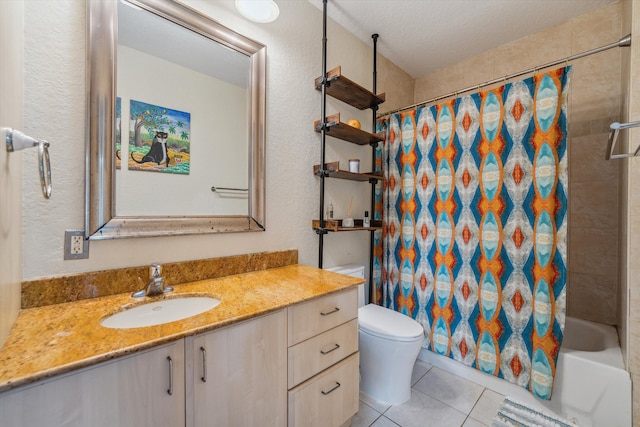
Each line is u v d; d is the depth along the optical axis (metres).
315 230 1.85
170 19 1.24
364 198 2.26
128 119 1.13
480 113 1.75
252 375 0.94
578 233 2.00
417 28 2.11
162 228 1.21
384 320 1.70
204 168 1.35
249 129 1.51
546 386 1.47
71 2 1.01
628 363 1.31
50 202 0.97
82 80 1.03
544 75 1.53
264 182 1.57
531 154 1.57
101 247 1.07
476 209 1.76
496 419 1.46
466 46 2.36
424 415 1.49
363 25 2.07
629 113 1.29
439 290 1.91
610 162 1.88
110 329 0.79
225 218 1.42
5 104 0.67
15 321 0.82
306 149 1.81
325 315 1.18
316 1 1.82
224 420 0.88
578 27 1.98
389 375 1.58
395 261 2.14
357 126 1.91
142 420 0.73
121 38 1.12
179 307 1.13
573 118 2.01
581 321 1.92
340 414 1.26
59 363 0.61
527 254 1.57
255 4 1.33
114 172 1.09
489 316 1.70
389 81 2.56
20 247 0.88
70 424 0.63
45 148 0.73
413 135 2.06
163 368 0.76
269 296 1.10
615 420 1.33
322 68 1.88
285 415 1.04
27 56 0.92
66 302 0.99
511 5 1.88
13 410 0.57
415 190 2.04
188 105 1.30
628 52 1.42
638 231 1.27
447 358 1.91
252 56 1.52
